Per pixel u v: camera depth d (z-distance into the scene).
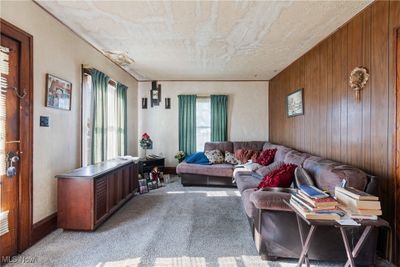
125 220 3.08
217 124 5.89
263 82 5.97
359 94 2.50
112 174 3.24
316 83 3.45
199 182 4.91
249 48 3.60
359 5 2.34
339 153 2.86
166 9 2.44
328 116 3.12
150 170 5.18
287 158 3.49
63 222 2.68
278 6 2.37
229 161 5.23
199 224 2.95
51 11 2.54
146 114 6.07
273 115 5.59
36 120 2.45
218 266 2.05
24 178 2.29
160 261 2.12
